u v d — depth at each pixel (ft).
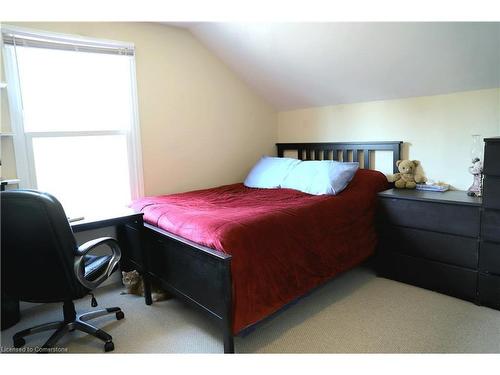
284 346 6.15
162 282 7.25
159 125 10.22
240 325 5.68
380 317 7.02
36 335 6.87
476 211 7.19
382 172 10.52
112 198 9.55
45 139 8.28
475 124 8.54
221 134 11.82
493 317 6.86
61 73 8.34
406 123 9.79
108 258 6.71
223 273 5.40
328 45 8.89
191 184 11.19
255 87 12.36
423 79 8.82
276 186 10.38
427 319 6.87
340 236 8.07
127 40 9.32
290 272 6.73
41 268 5.52
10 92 7.55
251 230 6.16
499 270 7.01
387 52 8.41
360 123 10.81
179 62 10.48
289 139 13.15
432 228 7.91
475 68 7.88
